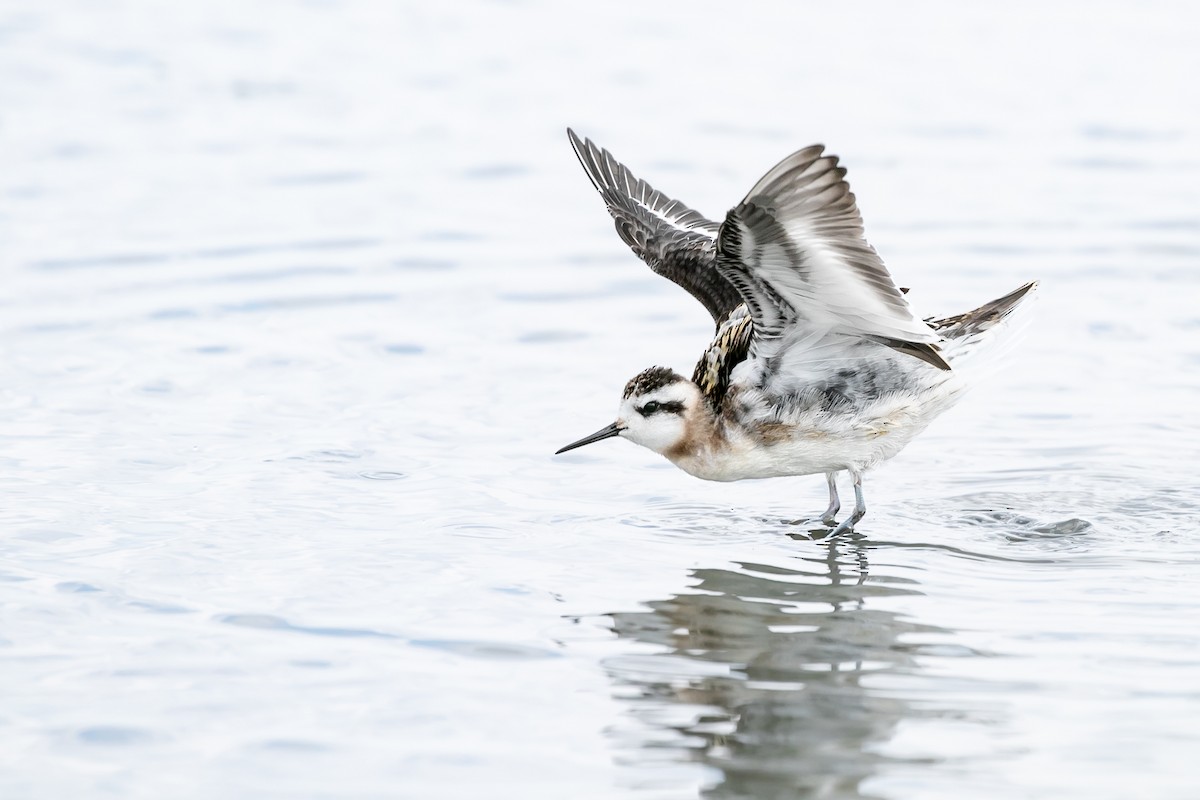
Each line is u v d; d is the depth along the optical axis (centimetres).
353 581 1098
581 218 2098
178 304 1762
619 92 2595
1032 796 796
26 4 3103
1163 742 849
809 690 927
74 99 2542
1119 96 2531
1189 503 1275
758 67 2720
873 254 1083
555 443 1421
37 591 1067
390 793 809
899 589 1098
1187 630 1007
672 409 1257
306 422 1451
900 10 3064
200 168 2247
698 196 2070
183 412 1466
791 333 1191
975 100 2525
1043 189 2142
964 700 909
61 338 1655
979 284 1816
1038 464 1380
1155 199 2098
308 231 2014
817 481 1373
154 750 853
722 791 809
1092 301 1773
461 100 2572
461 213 2103
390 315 1753
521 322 1741
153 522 1203
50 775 826
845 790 807
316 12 3097
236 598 1063
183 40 2897
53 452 1355
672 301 1816
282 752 852
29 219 2027
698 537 1216
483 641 1001
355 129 2441
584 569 1137
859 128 2398
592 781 820
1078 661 959
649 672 955
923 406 1230
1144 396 1530
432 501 1270
